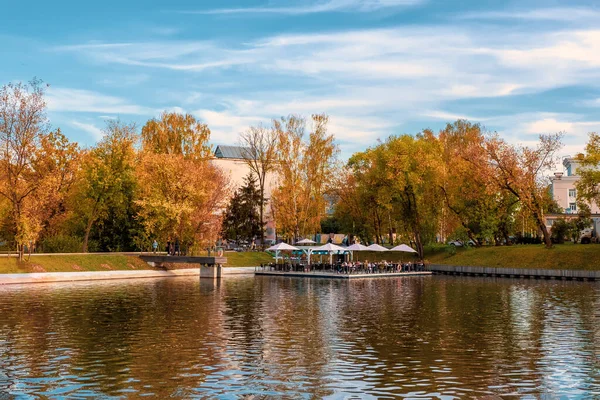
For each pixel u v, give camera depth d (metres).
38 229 69.69
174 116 98.88
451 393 20.59
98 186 81.50
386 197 92.62
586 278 74.00
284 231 99.94
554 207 121.06
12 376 22.72
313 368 24.11
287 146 97.81
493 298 51.19
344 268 83.19
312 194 98.75
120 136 85.31
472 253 91.62
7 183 68.81
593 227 98.88
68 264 72.56
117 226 87.81
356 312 41.22
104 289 57.94
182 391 20.80
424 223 97.44
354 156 109.62
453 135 109.75
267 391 20.84
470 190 92.62
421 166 91.12
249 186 109.62
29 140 69.88
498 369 23.97
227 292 56.09
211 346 28.48
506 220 95.38
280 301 48.25
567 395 20.42
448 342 29.62
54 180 71.88
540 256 83.44
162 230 81.81
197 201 84.69
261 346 28.52
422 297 52.03
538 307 44.31
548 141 86.56
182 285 64.25
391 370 23.77
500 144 87.06
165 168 82.56
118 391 20.75
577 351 27.44
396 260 98.75
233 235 108.38
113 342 29.42
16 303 45.28
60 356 26.19
